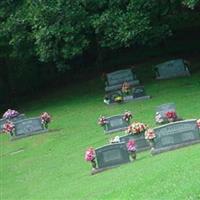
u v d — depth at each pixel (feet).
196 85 97.09
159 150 63.93
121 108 93.91
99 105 99.55
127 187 51.37
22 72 124.77
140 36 101.71
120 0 102.06
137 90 96.48
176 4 102.68
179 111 83.25
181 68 104.99
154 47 126.82
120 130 82.48
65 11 102.47
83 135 84.79
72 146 80.69
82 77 123.24
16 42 107.24
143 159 63.16
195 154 56.85
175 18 106.83
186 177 48.62
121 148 64.69
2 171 77.00
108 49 126.52
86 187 57.72
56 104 108.58
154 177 51.75
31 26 106.52
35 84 125.39
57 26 102.37
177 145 63.93
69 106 104.06
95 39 116.16
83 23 102.89
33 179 70.08
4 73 124.16
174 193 45.29
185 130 64.08
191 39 126.11
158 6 101.40
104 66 125.90
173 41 126.41
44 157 79.00
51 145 83.97
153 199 45.37
